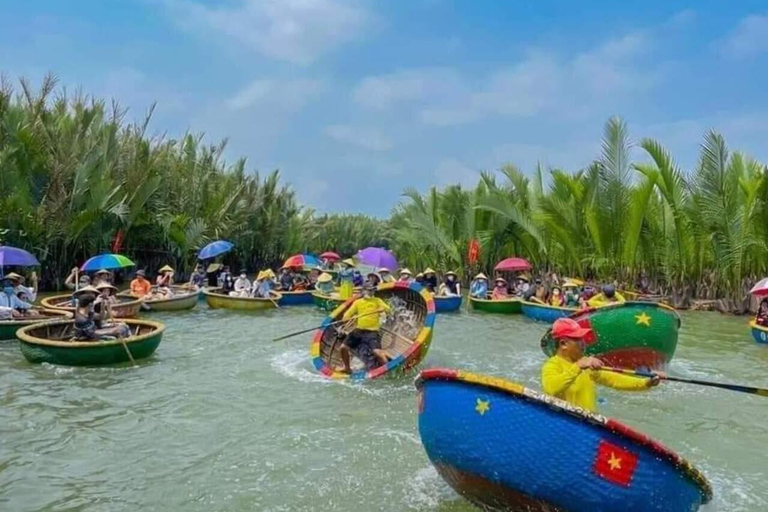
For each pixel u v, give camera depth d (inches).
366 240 2185.0
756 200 775.7
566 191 935.0
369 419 314.5
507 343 558.6
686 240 847.1
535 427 179.8
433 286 888.9
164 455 264.2
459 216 1210.0
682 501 184.1
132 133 1050.1
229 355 467.2
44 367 407.2
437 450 200.7
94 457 261.0
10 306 535.8
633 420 323.3
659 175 828.6
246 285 829.2
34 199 880.3
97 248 948.6
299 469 249.9
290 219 1550.2
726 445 289.1
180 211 1151.0
